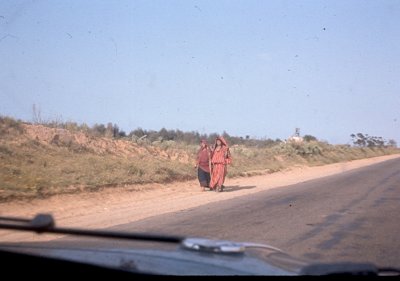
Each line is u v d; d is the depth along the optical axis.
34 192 22.69
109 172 30.72
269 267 4.98
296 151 74.56
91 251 5.43
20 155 29.47
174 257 5.06
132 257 5.05
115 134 47.25
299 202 25.56
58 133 36.56
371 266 4.95
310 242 15.26
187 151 49.91
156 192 29.22
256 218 19.97
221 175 31.14
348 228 17.83
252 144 88.69
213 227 17.70
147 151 44.19
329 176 47.06
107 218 19.41
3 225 5.47
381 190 32.03
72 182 26.02
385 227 18.09
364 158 103.69
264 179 43.03
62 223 17.80
